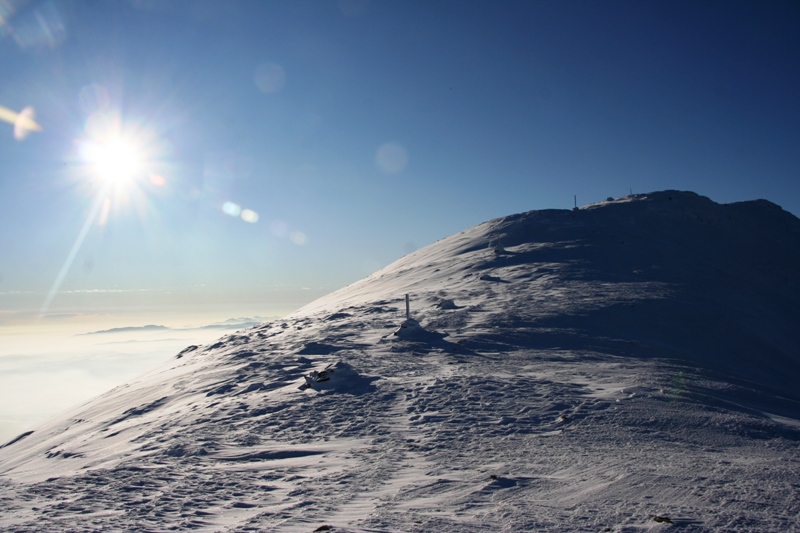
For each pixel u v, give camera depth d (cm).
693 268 4191
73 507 797
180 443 1248
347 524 686
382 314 3266
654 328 2719
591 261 4222
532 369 1923
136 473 1003
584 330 2575
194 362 2877
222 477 968
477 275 4159
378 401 1559
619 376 1809
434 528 660
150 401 2098
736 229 5669
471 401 1507
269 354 2480
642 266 4119
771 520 662
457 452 1091
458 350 2252
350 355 2245
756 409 1572
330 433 1292
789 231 6056
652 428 1244
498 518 695
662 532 627
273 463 1070
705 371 2017
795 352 2853
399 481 909
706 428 1245
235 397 1797
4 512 781
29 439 2325
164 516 746
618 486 821
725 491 782
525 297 3281
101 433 1777
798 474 879
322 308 4400
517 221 5781
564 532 636
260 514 746
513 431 1240
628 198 6500
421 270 4884
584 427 1254
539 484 856
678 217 5650
